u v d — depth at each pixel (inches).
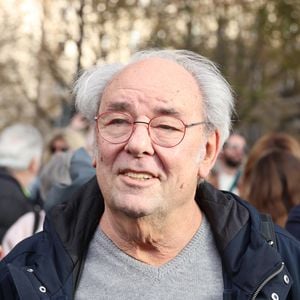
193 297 89.8
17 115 746.2
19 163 183.3
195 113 90.8
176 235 92.2
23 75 665.6
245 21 513.7
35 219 145.4
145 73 90.5
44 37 438.9
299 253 94.3
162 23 451.8
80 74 102.2
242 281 88.7
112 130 89.4
